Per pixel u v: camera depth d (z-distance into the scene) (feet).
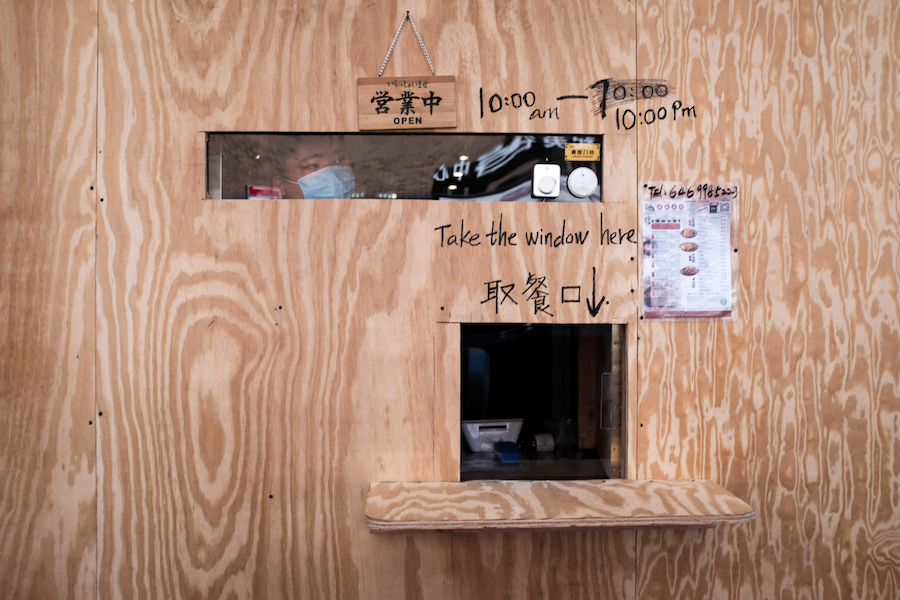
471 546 4.61
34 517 4.43
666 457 4.65
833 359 4.68
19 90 4.40
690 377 4.65
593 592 4.66
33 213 4.41
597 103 4.61
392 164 4.59
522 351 4.69
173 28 4.46
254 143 4.53
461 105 4.56
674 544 4.69
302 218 4.50
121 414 4.46
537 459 4.76
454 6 4.56
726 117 4.66
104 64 4.43
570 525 3.85
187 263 4.47
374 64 4.53
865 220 4.68
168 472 4.48
